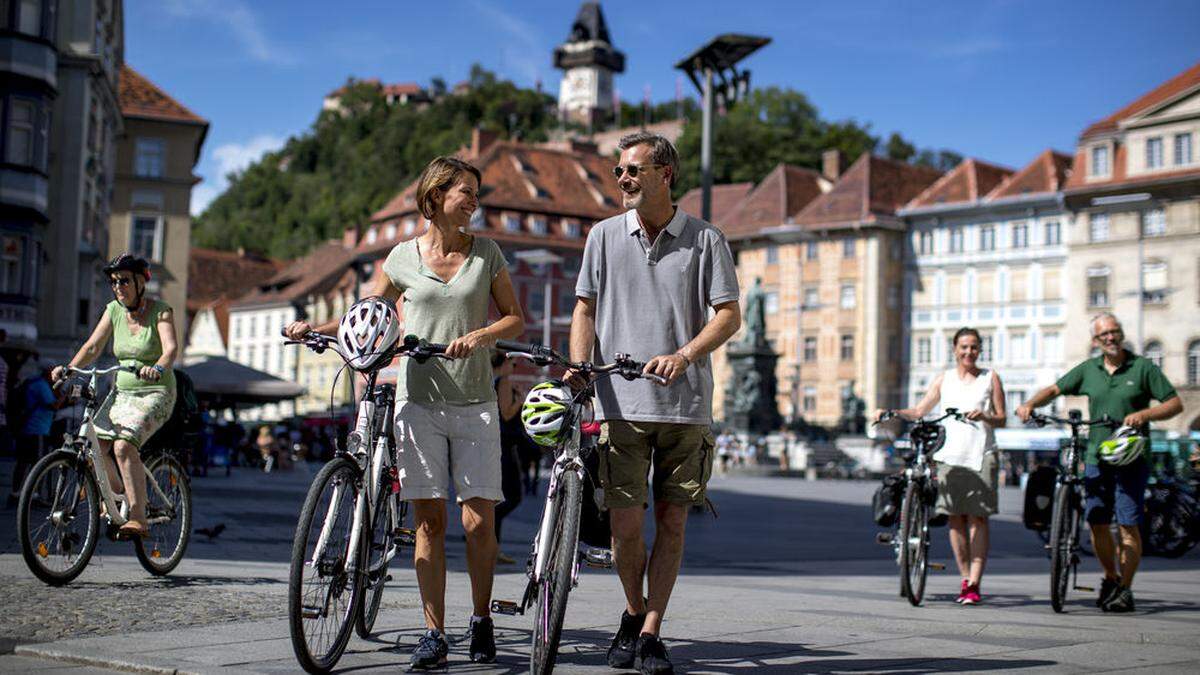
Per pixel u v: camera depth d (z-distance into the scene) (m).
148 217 61.22
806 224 81.00
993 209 74.69
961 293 76.56
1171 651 6.54
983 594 9.98
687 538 18.06
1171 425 64.88
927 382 77.94
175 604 6.97
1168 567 14.16
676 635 6.55
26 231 36.59
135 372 8.17
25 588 7.47
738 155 109.00
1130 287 67.06
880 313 78.25
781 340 82.94
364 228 105.00
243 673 4.97
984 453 9.26
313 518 5.04
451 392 5.62
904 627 7.21
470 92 199.38
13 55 36.34
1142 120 66.94
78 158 42.78
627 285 5.71
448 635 6.20
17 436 14.44
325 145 196.50
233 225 175.62
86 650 5.43
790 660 5.80
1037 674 5.62
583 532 5.93
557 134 191.38
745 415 56.06
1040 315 72.56
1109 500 8.86
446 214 5.81
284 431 42.25
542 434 5.06
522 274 84.81
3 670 5.11
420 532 5.61
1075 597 9.96
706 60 19.81
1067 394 9.23
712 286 5.69
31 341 36.66
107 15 47.31
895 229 78.81
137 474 8.16
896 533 9.46
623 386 5.56
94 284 46.53
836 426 72.69
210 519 15.05
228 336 113.31
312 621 5.05
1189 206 65.25
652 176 5.63
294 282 108.12
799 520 24.38
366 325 5.38
